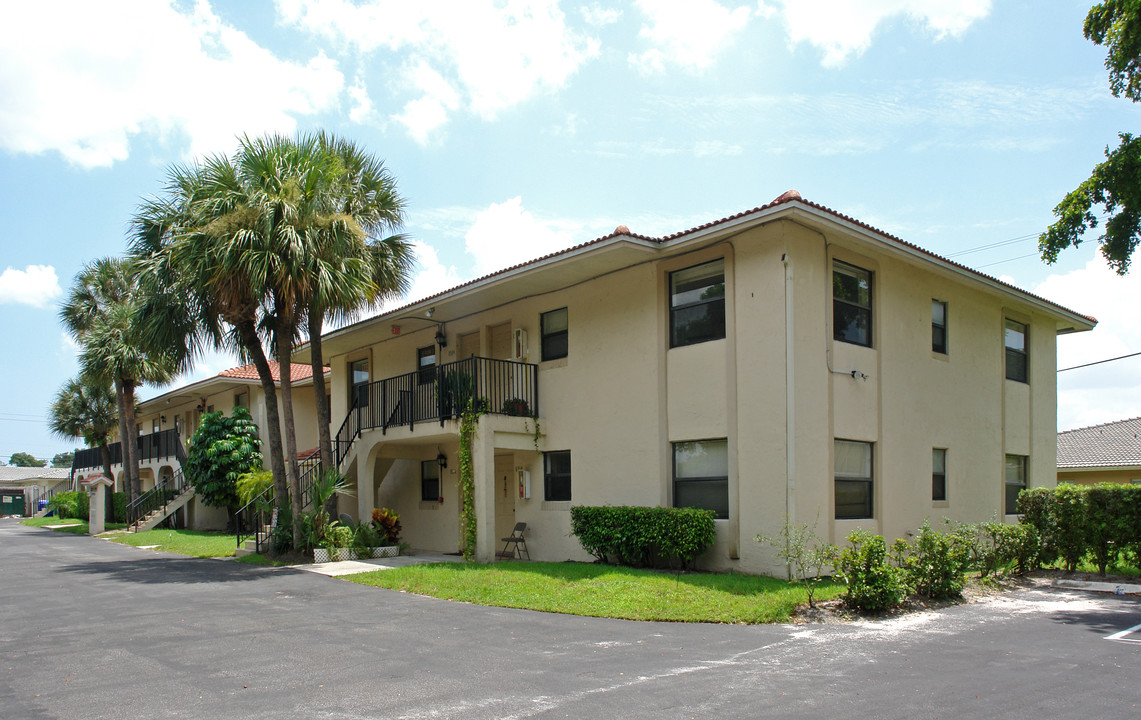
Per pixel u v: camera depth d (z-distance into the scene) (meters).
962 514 15.48
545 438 15.84
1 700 6.09
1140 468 23.36
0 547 21.92
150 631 8.80
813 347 12.29
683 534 12.12
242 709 5.79
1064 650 7.62
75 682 6.61
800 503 11.70
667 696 6.04
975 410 16.25
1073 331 20.55
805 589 10.59
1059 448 26.27
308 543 16.02
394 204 17.84
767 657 7.36
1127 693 6.08
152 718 5.59
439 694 6.14
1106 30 12.91
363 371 22.20
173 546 20.41
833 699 5.94
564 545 15.16
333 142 17.27
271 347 17.67
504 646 7.91
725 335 12.81
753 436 12.22
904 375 14.27
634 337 14.21
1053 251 13.81
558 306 15.89
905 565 10.38
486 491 14.76
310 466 19.56
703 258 13.21
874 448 13.50
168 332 16.52
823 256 12.73
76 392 42.53
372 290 16.97
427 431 16.20
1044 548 12.89
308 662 7.25
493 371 17.23
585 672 6.82
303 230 14.96
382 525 17.23
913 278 14.80
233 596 11.37
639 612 9.48
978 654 7.46
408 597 11.21
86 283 32.19
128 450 31.64
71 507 43.28
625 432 14.22
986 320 17.00
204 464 26.28
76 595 11.70
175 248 15.33
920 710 5.64
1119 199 12.95
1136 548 12.09
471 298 16.64
